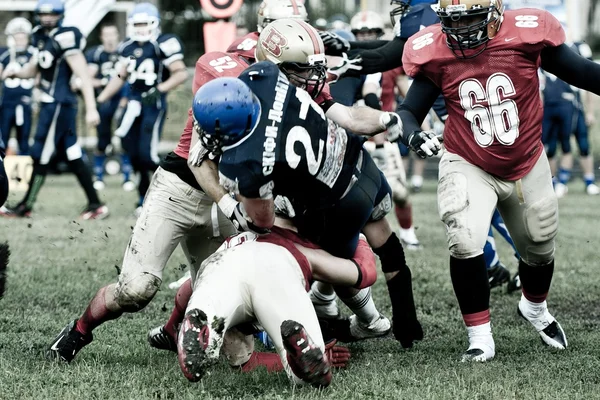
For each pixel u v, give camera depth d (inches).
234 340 303.6
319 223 296.7
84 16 1133.1
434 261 551.8
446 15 313.0
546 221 338.3
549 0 1097.4
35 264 525.0
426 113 338.0
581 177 1248.8
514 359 333.4
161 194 315.6
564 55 325.1
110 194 962.7
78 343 319.6
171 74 739.4
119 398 275.1
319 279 300.8
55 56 734.5
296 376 281.3
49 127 738.2
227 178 273.7
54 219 741.3
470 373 305.7
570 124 975.0
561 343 352.8
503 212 347.3
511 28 320.8
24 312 403.9
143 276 311.7
